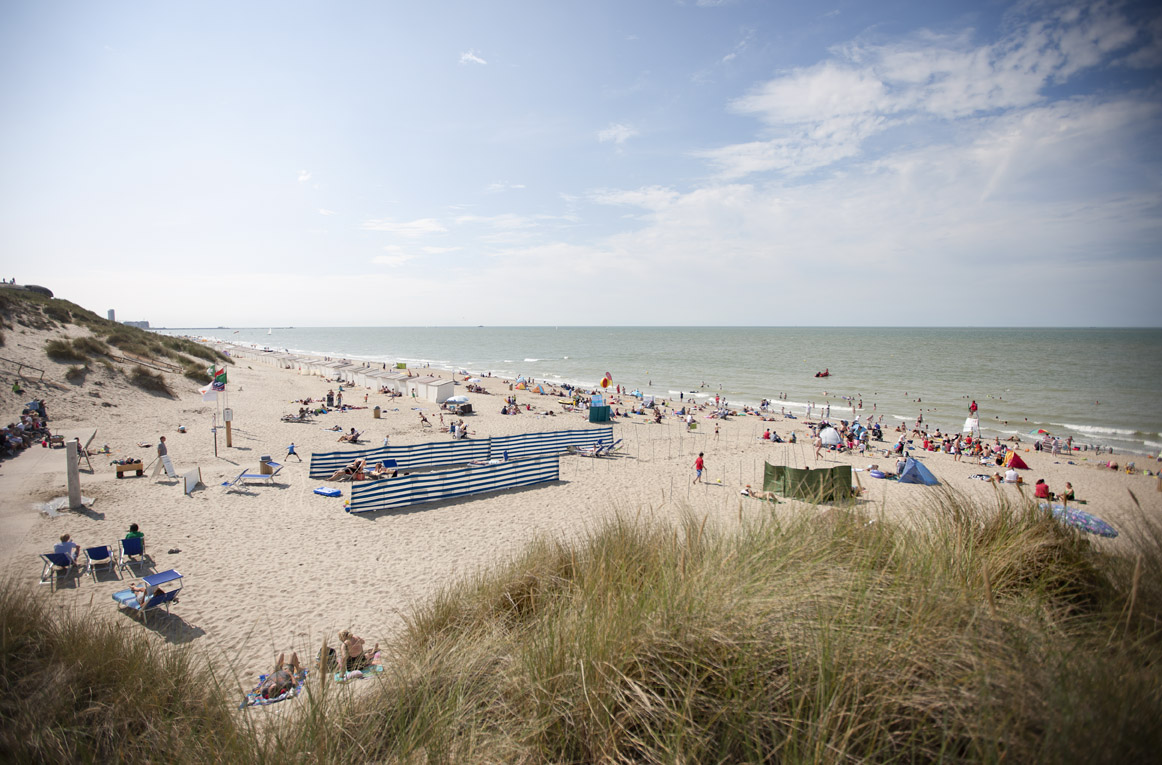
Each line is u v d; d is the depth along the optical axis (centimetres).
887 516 394
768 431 2636
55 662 351
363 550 1045
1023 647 209
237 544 1052
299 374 4859
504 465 1584
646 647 235
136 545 933
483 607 412
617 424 2994
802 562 294
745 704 201
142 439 1880
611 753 207
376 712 261
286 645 684
